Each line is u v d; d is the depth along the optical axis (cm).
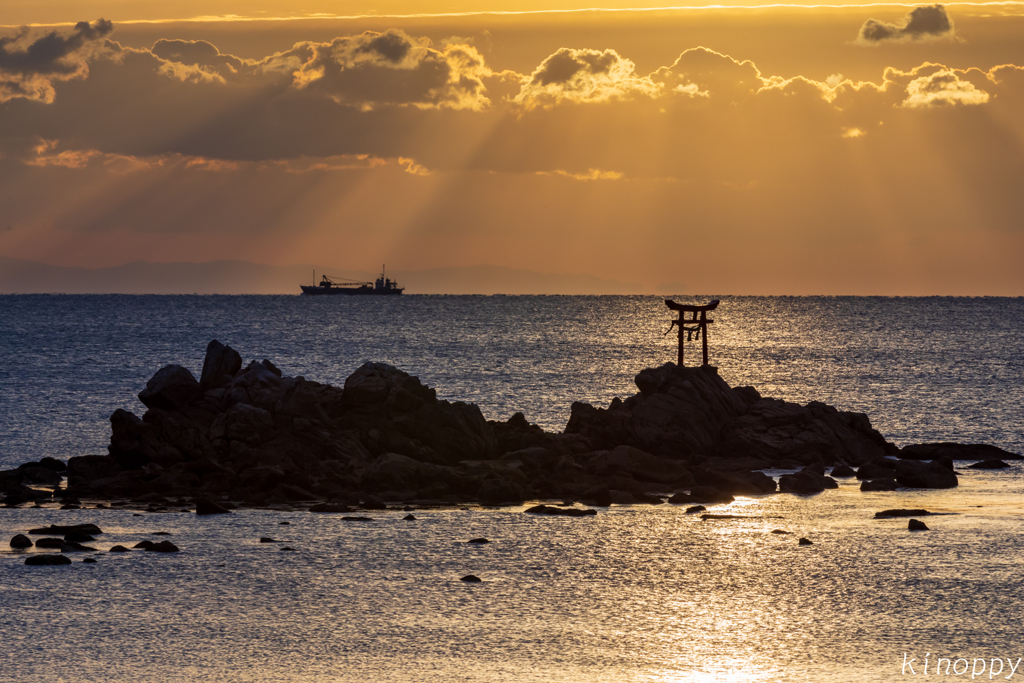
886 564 5959
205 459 9131
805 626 4678
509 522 7475
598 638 4478
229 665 4056
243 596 5197
